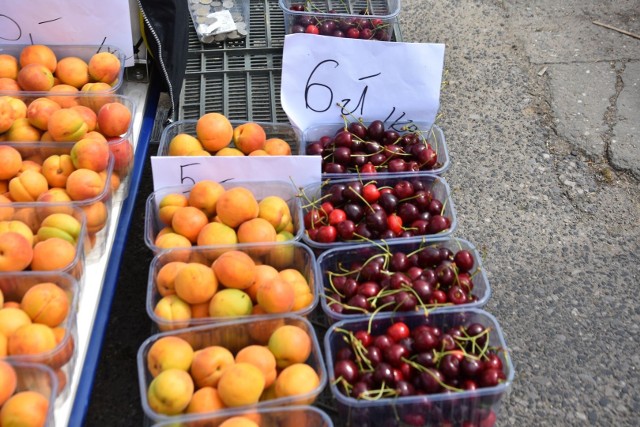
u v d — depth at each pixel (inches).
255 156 76.4
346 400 60.3
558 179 105.8
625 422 77.3
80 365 62.2
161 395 55.5
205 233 69.9
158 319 62.9
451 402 62.2
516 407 77.7
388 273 70.4
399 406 61.4
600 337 85.4
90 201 67.4
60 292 58.6
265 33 106.5
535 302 89.0
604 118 115.7
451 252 74.5
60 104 78.0
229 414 56.4
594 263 94.3
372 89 86.2
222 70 100.2
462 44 128.3
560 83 121.5
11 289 60.6
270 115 95.0
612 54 127.9
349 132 84.7
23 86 78.4
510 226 98.6
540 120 115.0
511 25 133.1
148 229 72.6
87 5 80.7
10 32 82.7
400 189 78.6
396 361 63.6
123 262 89.3
